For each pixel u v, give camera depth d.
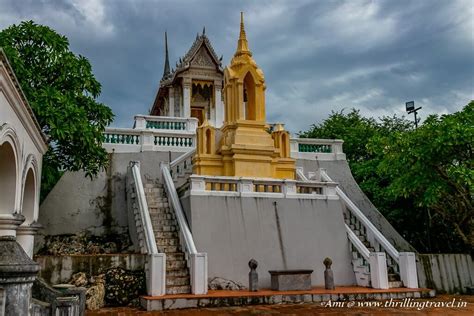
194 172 19.44
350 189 22.83
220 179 16.69
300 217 17.19
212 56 32.72
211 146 19.73
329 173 23.33
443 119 16.94
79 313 9.25
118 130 20.81
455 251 20.97
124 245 17.98
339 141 24.25
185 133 21.81
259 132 20.28
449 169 16.23
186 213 16.33
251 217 16.53
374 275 15.62
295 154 23.31
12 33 15.74
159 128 22.41
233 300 13.32
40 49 15.97
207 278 14.70
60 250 17.09
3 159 8.31
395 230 21.62
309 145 24.00
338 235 17.39
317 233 17.16
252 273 14.71
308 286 15.05
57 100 14.88
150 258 13.71
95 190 19.55
